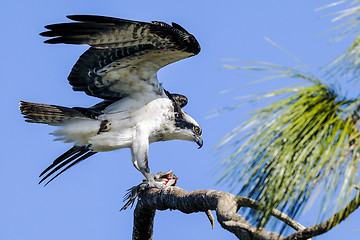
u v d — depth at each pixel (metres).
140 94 12.95
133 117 12.78
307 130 4.51
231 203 7.09
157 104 12.89
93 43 11.04
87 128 12.63
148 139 12.79
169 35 11.31
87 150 13.38
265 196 4.61
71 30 10.76
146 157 12.39
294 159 4.52
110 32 10.98
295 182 4.50
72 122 12.64
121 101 12.98
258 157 4.57
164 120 12.99
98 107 12.99
